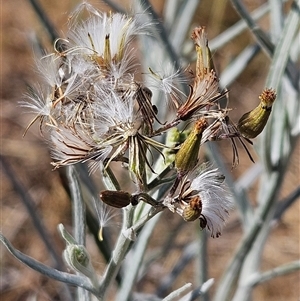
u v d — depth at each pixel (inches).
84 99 5.8
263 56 24.0
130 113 5.7
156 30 8.9
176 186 5.7
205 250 10.4
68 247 6.3
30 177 20.3
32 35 10.2
